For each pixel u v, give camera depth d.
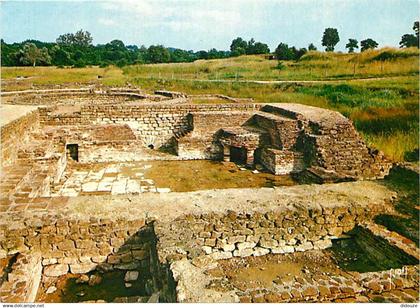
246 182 12.93
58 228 6.64
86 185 12.23
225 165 14.98
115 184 12.40
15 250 6.50
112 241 6.80
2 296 5.26
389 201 7.75
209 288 4.70
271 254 6.98
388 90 20.06
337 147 13.14
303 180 12.79
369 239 6.99
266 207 7.25
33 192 8.48
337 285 5.08
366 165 13.20
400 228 7.01
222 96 22.47
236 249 6.97
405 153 13.38
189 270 5.08
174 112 16.66
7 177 9.39
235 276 6.18
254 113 16.36
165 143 16.86
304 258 6.85
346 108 17.73
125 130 15.62
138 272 6.79
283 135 14.12
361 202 7.59
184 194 7.87
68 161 14.88
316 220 7.26
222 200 7.57
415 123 15.12
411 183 8.39
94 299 6.14
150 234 6.87
